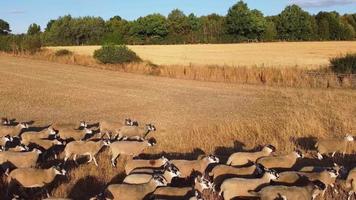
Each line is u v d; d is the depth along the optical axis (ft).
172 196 49.06
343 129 82.17
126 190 48.98
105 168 63.16
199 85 165.17
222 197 50.72
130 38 415.64
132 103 126.62
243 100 129.08
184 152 71.67
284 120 92.58
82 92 145.28
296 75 168.04
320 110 101.04
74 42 416.46
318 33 398.01
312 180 53.72
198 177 53.11
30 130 89.25
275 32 396.57
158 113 110.01
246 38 392.88
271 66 194.08
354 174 52.19
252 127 85.20
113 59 216.95
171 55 269.03
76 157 69.36
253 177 55.11
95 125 95.76
